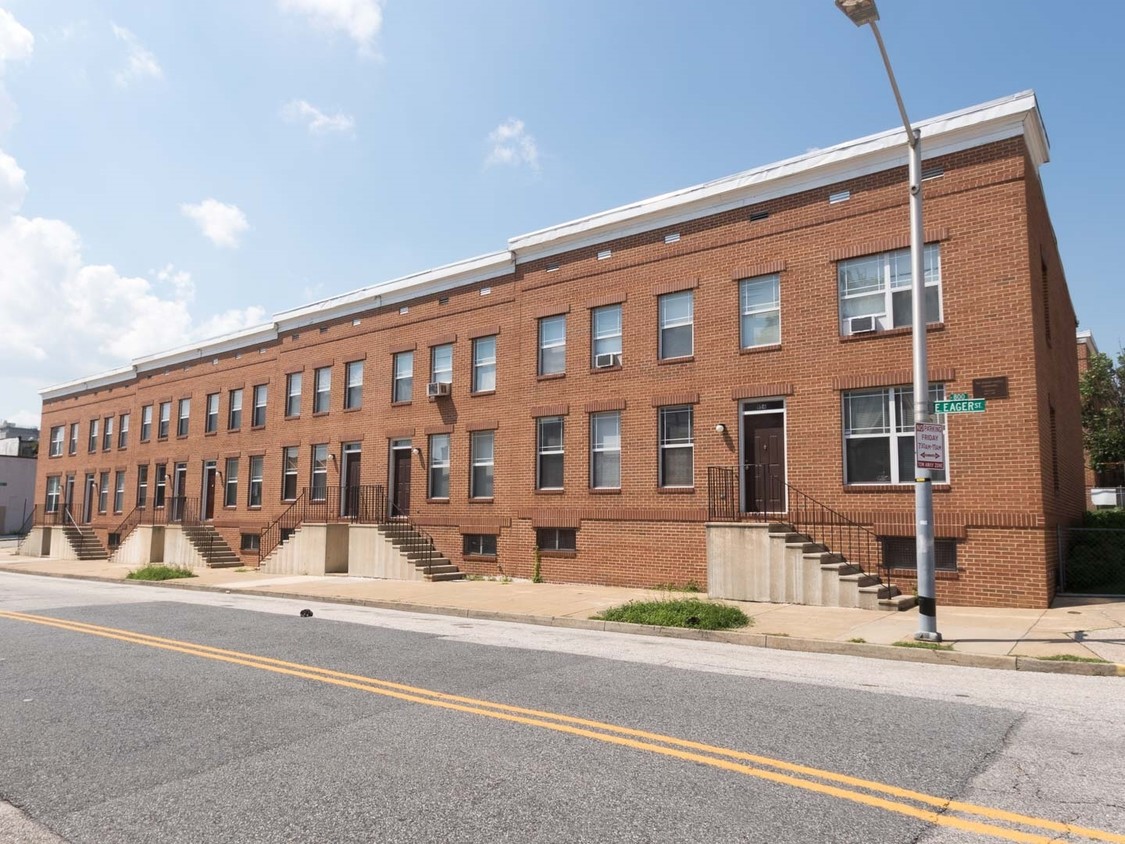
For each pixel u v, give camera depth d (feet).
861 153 50.85
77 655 31.24
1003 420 45.21
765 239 55.31
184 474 107.86
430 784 16.29
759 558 48.24
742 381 55.26
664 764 17.46
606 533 61.41
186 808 15.16
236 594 60.95
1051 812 14.66
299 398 91.61
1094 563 50.31
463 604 49.06
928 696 24.26
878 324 50.16
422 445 76.59
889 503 48.75
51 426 142.41
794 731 20.10
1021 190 45.62
